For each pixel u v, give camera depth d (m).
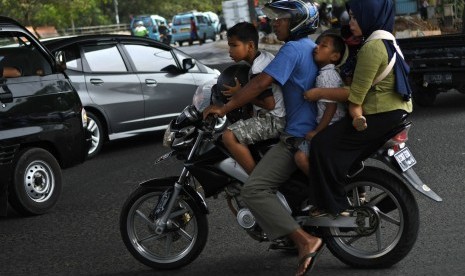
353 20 5.21
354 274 5.52
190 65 12.66
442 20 24.55
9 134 7.89
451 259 5.75
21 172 8.03
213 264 5.98
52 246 6.91
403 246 5.42
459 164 9.13
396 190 5.34
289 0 5.32
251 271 5.76
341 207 5.20
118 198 8.77
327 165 5.11
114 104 11.80
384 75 5.11
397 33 23.97
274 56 5.43
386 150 5.20
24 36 8.38
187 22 55.03
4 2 48.38
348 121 5.16
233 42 5.45
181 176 5.69
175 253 6.01
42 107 8.27
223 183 5.50
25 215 8.16
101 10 91.06
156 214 5.74
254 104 5.36
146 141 13.07
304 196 5.32
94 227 7.49
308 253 5.18
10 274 6.13
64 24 69.38
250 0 34.91
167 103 12.50
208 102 5.86
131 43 12.36
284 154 5.27
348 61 5.25
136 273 5.92
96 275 5.96
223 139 5.36
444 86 13.94
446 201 7.48
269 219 5.25
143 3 98.88
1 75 8.09
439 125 12.15
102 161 11.38
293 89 5.26
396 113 5.16
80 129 8.71
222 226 7.04
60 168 8.59
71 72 11.47
